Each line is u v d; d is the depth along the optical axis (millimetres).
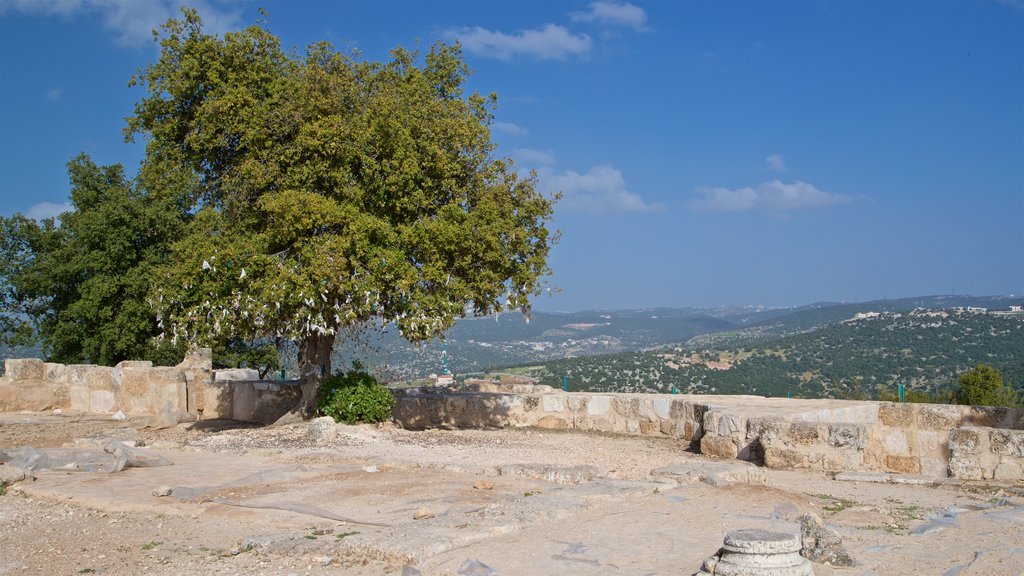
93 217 30688
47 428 21969
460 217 18453
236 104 18703
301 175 18297
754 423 15273
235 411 23938
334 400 18969
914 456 15828
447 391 26250
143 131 20359
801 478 13766
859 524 9664
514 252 19328
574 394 22203
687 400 20281
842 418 18000
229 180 19203
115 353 30438
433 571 7652
